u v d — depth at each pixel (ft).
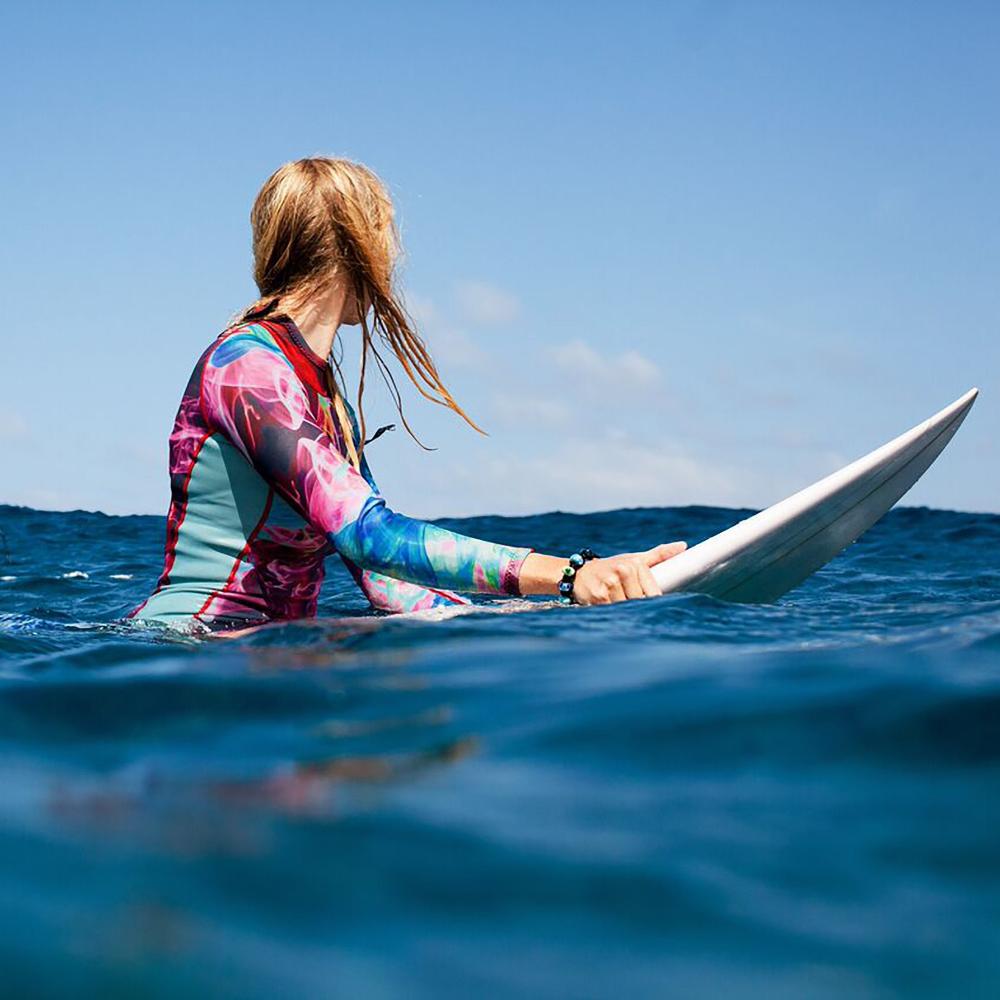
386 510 7.66
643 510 36.19
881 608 8.01
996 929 2.46
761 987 2.22
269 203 8.39
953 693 4.19
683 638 6.23
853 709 4.08
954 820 3.07
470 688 4.80
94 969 2.23
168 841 2.93
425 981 2.22
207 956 2.29
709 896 2.60
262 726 4.30
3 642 6.90
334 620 7.36
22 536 26.22
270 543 8.20
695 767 3.58
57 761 3.87
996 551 21.17
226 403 7.83
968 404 9.87
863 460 9.41
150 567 18.26
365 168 8.58
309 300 8.39
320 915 2.49
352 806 3.23
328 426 8.38
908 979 2.25
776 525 8.79
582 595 7.70
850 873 2.74
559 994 2.18
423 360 8.86
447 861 2.78
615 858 2.82
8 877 2.68
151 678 5.12
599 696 4.50
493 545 7.72
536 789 3.39
